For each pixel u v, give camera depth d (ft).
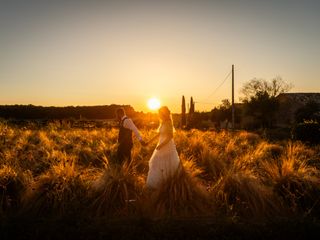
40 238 16.76
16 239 16.69
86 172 26.16
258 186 22.90
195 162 31.04
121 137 30.22
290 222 18.60
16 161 28.99
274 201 22.18
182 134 54.90
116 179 22.31
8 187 22.17
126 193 21.45
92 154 36.78
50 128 76.33
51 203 20.72
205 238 17.06
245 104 202.80
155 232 17.16
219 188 23.16
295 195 22.75
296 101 195.93
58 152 35.12
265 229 17.76
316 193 22.57
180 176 22.90
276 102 196.75
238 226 17.92
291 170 24.39
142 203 21.21
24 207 20.39
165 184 22.52
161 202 21.49
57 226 17.46
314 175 26.66
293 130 76.95
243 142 54.49
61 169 23.50
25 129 72.69
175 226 17.80
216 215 20.03
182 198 21.44
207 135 56.54
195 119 159.33
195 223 18.48
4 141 45.42
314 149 53.67
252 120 202.08
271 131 118.62
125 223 18.31
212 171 30.22
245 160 32.58
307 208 21.26
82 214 18.98
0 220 18.22
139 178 24.30
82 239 16.75
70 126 87.30
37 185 21.66
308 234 17.49
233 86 115.03
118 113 30.35
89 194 21.61
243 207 21.25
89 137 54.44
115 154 35.81
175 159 24.03
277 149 45.60
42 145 44.55
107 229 17.35
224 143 49.14
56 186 21.33
